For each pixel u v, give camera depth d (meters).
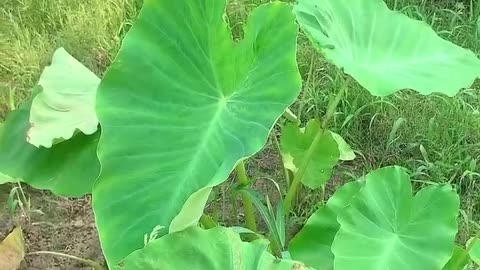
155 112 0.80
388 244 0.81
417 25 0.98
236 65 0.81
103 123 0.79
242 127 0.79
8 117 1.01
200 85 0.81
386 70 0.93
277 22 0.79
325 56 0.89
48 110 0.98
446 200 0.82
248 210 1.05
